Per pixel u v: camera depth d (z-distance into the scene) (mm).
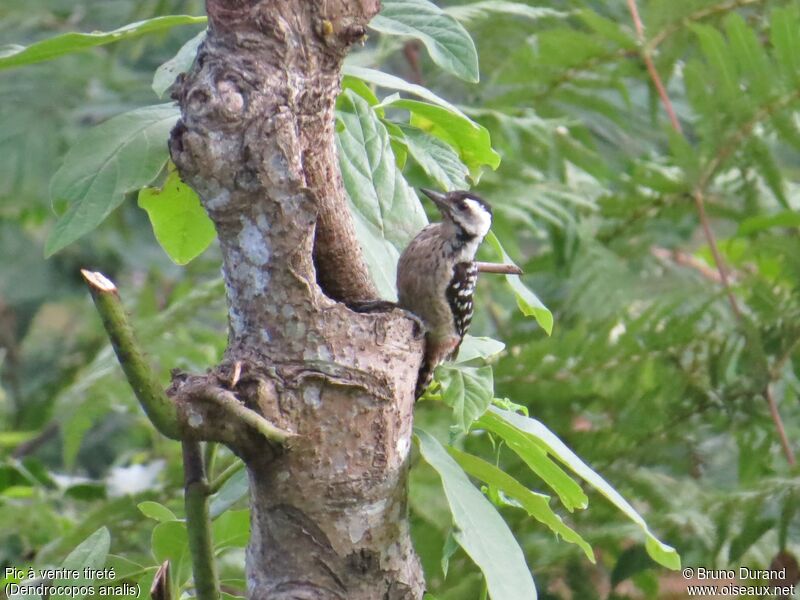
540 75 11859
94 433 15688
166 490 10352
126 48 15352
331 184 5418
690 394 11188
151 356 11102
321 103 5129
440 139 6633
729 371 11258
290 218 4887
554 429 11250
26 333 16969
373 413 5027
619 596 10055
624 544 10562
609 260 11922
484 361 11164
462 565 9969
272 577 5109
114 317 4441
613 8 13039
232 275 5027
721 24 11906
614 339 12062
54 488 11898
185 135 4844
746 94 11211
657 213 12266
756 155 11477
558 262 12039
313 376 4938
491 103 12023
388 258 5809
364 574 5090
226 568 9188
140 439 15742
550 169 12328
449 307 7367
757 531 9656
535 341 11406
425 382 5828
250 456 4918
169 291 17250
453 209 7520
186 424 4719
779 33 10945
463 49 5848
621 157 13758
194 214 6215
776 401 12016
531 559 10094
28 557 10328
